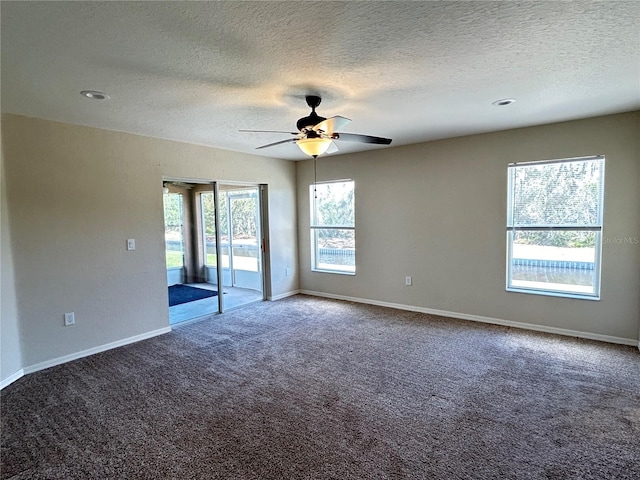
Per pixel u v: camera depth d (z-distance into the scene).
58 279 3.58
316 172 6.13
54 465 2.12
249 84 2.64
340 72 2.45
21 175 3.33
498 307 4.55
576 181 3.98
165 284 4.51
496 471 2.01
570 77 2.61
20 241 3.32
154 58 2.18
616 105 3.34
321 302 5.87
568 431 2.36
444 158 4.80
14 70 2.31
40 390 3.04
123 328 4.11
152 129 3.96
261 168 5.76
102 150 3.89
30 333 3.40
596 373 3.15
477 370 3.27
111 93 2.78
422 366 3.38
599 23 1.85
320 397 2.85
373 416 2.58
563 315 4.12
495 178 4.43
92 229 3.83
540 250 4.27
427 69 2.43
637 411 2.56
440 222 4.90
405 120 3.77
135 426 2.50
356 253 5.79
